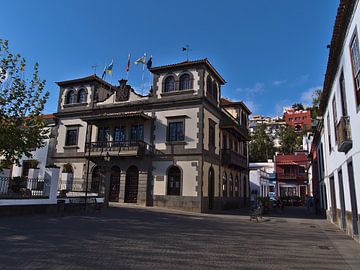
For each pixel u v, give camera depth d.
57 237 9.56
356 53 9.80
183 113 25.67
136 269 6.43
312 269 7.12
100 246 8.56
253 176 43.56
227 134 31.45
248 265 7.24
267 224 17.48
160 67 27.03
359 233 10.47
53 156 30.12
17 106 15.06
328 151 18.70
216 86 29.16
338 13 10.51
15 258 6.88
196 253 8.27
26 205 14.92
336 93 13.78
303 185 51.44
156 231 11.98
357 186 10.38
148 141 26.33
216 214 23.23
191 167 24.42
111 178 27.14
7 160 14.61
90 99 30.03
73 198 17.69
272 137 75.56
